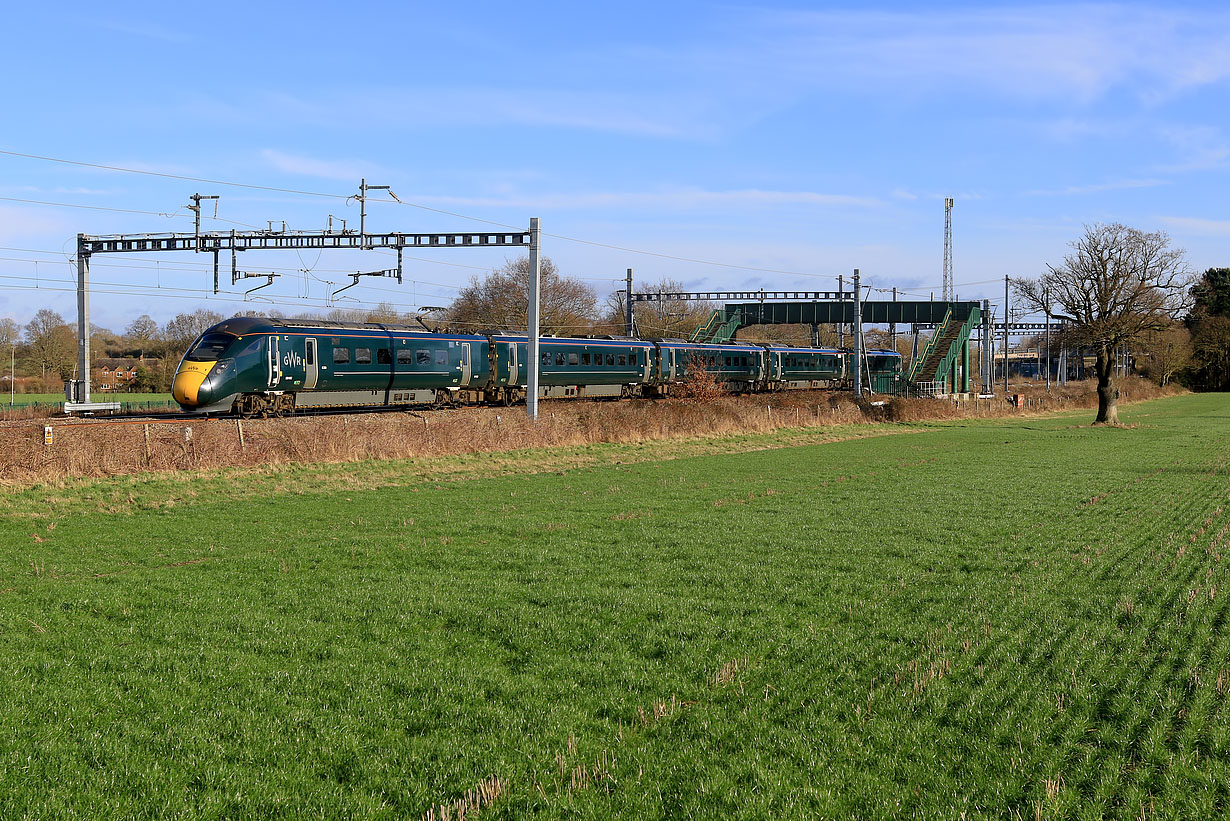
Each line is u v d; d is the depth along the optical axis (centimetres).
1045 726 807
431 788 723
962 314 7912
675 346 5838
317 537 1797
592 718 859
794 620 1175
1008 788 699
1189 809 658
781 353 6850
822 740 796
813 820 662
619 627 1146
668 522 1961
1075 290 5609
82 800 702
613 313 9644
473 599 1283
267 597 1304
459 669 989
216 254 3566
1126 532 1794
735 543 1711
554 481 2756
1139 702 850
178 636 1110
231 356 3441
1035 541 1708
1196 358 12238
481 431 3403
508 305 8412
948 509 2144
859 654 1025
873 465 3259
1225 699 845
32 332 9688
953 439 4631
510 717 857
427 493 2472
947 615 1186
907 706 865
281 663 1014
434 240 3428
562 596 1296
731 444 4119
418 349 4162
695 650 1048
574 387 5116
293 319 3816
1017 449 3956
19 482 2250
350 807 692
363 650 1059
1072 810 664
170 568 1513
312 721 847
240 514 2075
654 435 4094
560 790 715
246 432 2825
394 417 3397
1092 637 1066
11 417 3650
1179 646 1015
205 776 740
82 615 1202
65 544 1706
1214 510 2067
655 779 731
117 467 2481
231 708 877
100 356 10700
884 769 738
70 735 817
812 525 1917
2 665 998
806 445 4278
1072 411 7575
